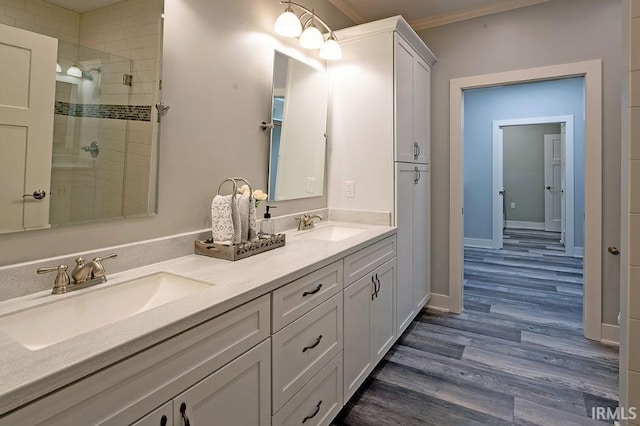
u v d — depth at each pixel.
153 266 1.48
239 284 1.23
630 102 1.28
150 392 0.88
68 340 0.82
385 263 2.30
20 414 0.66
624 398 1.35
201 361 1.02
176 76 1.58
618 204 2.56
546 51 2.76
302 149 2.44
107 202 1.35
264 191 2.13
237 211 1.67
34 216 1.15
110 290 1.25
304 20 2.42
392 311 2.43
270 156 2.16
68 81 1.22
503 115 5.72
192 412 1.00
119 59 1.36
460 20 3.06
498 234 5.87
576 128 5.24
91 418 0.77
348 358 1.85
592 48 2.61
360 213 2.62
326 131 2.71
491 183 5.88
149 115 1.48
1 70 1.06
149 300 1.34
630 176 1.29
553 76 2.74
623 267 1.36
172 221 1.60
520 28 2.85
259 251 1.69
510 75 2.89
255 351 1.22
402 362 2.36
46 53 1.16
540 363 2.34
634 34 1.26
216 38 1.78
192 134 1.67
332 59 2.44
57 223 1.21
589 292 2.66
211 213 1.77
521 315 3.14
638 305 1.28
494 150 5.82
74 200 1.25
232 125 1.89
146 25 1.45
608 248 2.59
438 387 2.08
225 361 1.10
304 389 1.49
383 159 2.52
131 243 1.44
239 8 1.91
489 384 2.11
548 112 5.40
